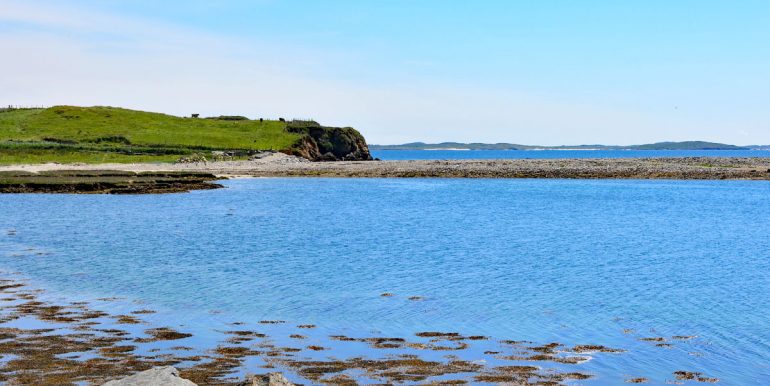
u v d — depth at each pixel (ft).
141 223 177.37
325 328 74.59
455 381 57.57
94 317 78.07
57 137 536.01
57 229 161.99
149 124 604.90
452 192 304.71
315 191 304.30
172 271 107.65
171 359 62.80
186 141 548.31
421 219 195.72
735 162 458.50
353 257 123.85
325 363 62.18
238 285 96.94
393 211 219.82
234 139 565.53
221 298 88.53
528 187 335.26
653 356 65.36
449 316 80.23
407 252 130.82
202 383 56.18
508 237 156.25
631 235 162.71
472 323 77.15
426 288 96.12
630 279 104.37
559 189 323.16
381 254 127.85
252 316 79.51
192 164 442.50
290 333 72.38
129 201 242.37
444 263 117.80
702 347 68.39
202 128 602.03
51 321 76.07
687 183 358.23
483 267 114.01
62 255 123.24
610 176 392.06
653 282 102.01
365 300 88.12
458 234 160.76
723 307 85.61
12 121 592.60
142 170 369.09
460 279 102.94
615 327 75.82
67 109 635.25
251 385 48.62
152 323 75.82
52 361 61.41
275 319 78.18
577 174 393.09
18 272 105.91
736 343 69.87
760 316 81.05
